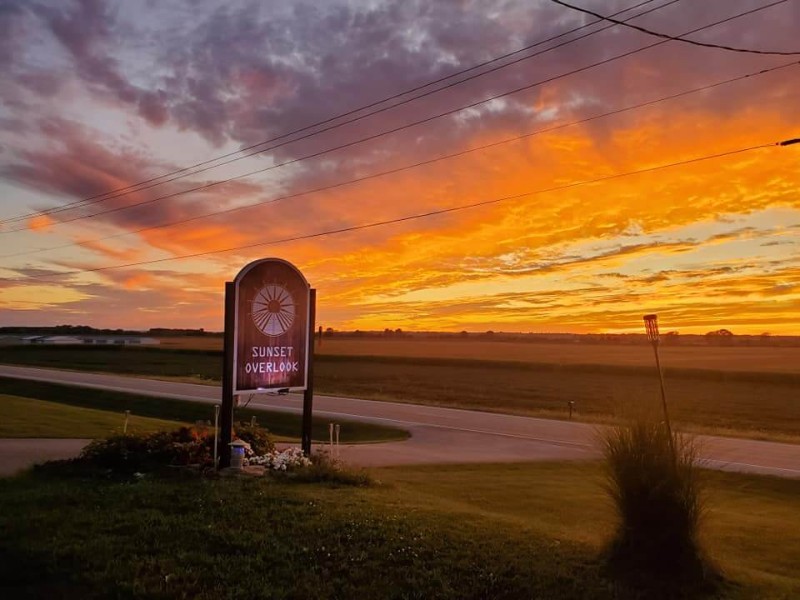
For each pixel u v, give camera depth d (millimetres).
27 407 24156
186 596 5711
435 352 117625
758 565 8258
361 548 6898
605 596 5828
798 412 39969
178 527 7551
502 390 51906
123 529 7453
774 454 22188
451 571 6332
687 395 51344
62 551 6652
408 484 13492
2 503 8641
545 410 37094
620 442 6867
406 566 6430
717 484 16406
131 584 5883
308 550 6789
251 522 7781
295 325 13961
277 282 13602
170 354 103438
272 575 6188
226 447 12281
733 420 35625
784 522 11711
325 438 24656
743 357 100562
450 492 12883
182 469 11812
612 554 6719
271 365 13422
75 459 12516
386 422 29406
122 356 96375
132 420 22984
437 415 32781
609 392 50156
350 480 11391
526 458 19375
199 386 46375
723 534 10047
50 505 8562
